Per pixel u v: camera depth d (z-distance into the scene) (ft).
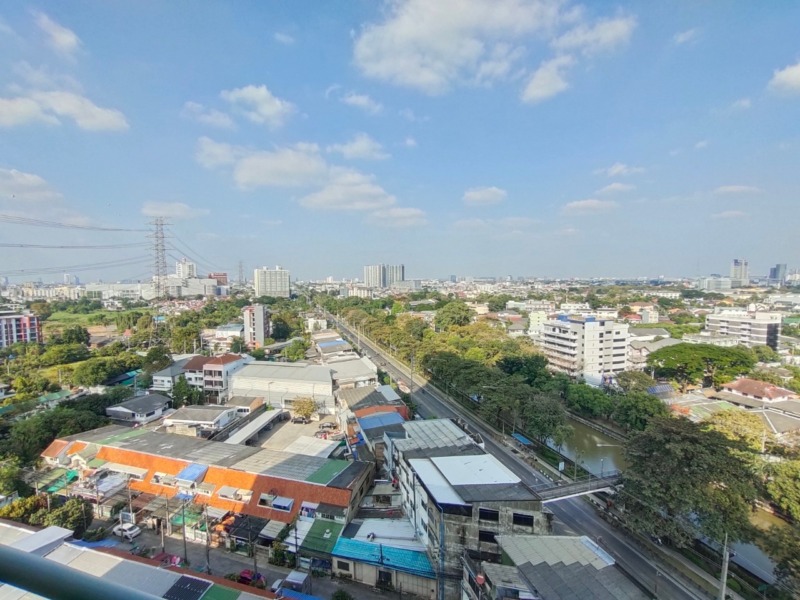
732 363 249.75
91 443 155.84
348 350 340.80
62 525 113.70
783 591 92.22
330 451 168.25
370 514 123.95
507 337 336.29
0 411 202.39
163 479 136.26
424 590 99.60
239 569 107.14
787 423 179.93
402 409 189.88
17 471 137.69
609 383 257.75
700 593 98.89
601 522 126.82
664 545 114.83
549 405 173.58
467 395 241.55
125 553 103.65
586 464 165.78
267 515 120.47
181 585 89.56
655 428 121.29
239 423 202.80
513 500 94.84
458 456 120.06
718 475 107.45
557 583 73.87
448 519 95.71
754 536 99.60
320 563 108.58
